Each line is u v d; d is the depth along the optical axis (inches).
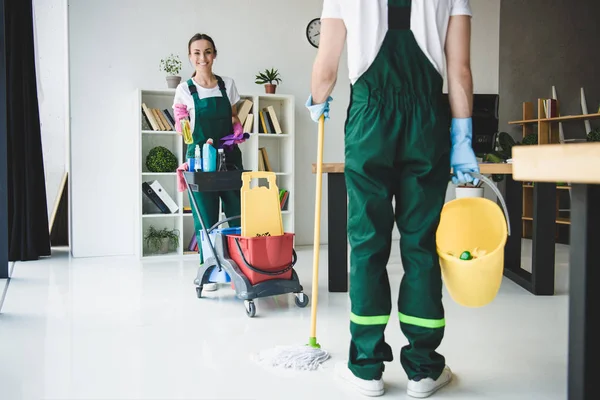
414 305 72.5
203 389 78.4
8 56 193.9
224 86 151.7
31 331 108.3
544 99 253.0
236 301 133.8
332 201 142.7
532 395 75.9
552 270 138.7
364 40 69.1
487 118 186.2
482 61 273.4
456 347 97.3
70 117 204.1
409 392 75.0
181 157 207.6
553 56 247.8
